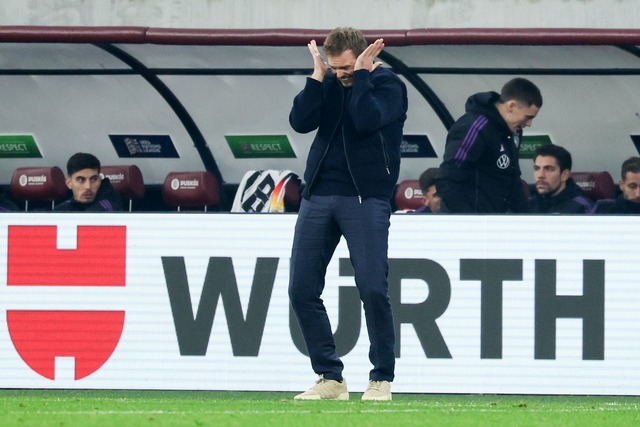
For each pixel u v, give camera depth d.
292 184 37.03
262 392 26.77
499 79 37.47
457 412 19.34
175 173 37.72
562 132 37.97
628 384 26.39
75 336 27.06
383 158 21.84
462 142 30.88
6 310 27.16
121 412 19.03
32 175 37.66
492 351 26.53
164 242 26.97
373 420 17.48
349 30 21.61
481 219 26.53
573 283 26.45
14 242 27.16
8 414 18.47
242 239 26.83
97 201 35.59
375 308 21.81
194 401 22.83
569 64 36.75
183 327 26.91
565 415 19.25
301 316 22.31
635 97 37.25
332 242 22.27
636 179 32.78
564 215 26.44
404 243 26.64
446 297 26.56
